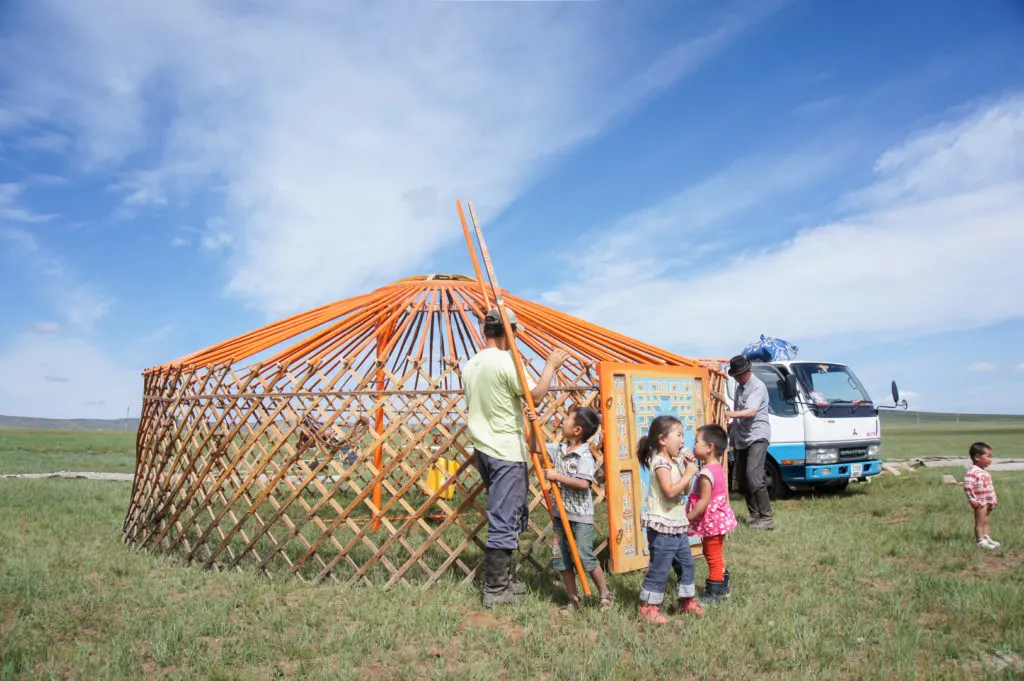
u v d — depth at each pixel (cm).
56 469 1698
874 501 913
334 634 403
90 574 556
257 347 608
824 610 438
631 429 529
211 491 585
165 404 656
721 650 370
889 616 428
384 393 535
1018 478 1142
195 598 482
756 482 730
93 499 1011
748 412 725
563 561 448
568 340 615
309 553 533
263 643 390
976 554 591
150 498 662
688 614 427
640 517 530
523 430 459
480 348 663
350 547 527
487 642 389
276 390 571
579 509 443
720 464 455
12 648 376
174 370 636
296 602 480
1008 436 4356
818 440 988
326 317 658
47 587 500
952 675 336
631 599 466
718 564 457
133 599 478
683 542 427
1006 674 334
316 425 577
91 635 412
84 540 703
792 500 988
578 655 367
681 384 587
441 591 489
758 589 489
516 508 452
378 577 521
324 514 857
